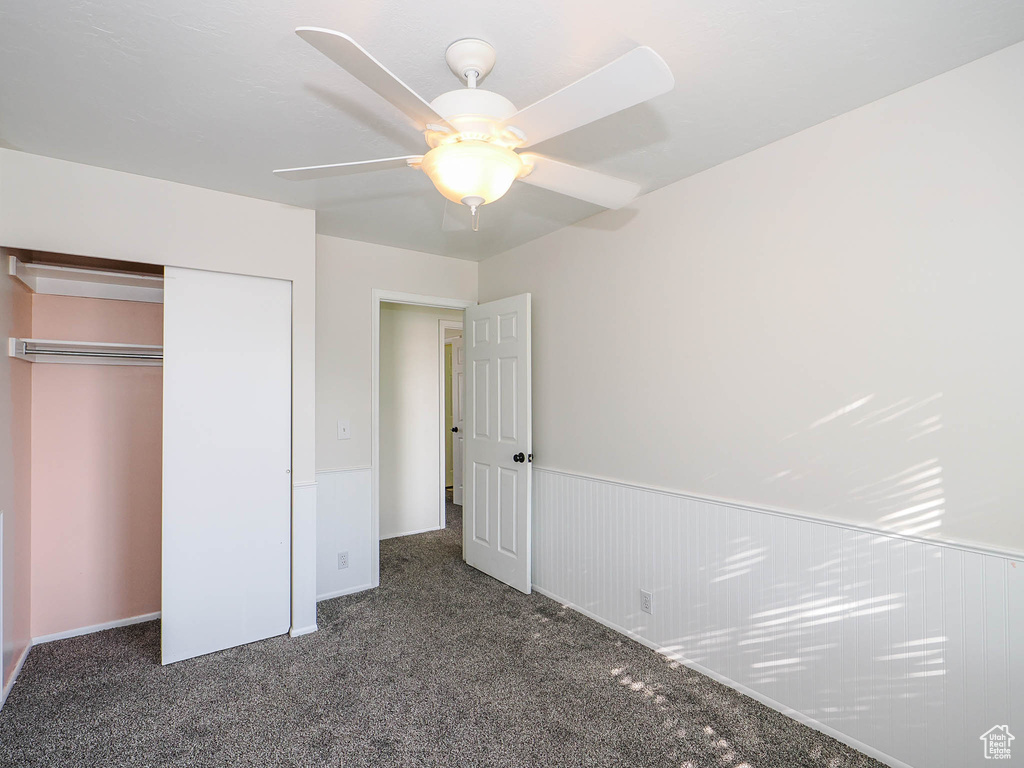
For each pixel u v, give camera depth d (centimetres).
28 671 240
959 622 165
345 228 321
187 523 252
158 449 301
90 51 153
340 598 330
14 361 238
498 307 364
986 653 160
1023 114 153
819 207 199
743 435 225
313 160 227
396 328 476
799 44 151
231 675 238
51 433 272
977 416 162
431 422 500
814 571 201
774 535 213
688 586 247
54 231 223
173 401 249
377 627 288
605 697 222
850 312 191
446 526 511
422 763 182
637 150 221
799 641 205
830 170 196
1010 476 156
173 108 185
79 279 265
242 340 268
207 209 257
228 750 189
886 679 181
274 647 265
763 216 218
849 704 191
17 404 241
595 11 136
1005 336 157
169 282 249
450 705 216
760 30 145
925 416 173
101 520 285
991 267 159
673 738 195
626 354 281
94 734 197
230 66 161
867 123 186
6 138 207
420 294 376
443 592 341
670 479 256
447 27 142
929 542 171
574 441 314
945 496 168
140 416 296
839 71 165
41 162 222
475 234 335
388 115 191
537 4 133
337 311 339
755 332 221
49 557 271
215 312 261
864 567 187
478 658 254
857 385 189
